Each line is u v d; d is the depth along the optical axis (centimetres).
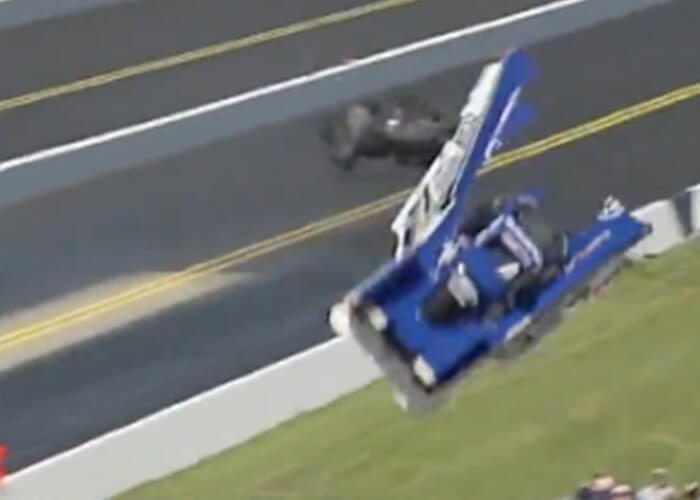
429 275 3978
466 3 14838
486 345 3978
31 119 12625
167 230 10962
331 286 10300
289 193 11444
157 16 14550
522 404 8162
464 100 12825
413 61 13075
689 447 7662
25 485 7931
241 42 14062
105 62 13650
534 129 12412
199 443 8325
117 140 11625
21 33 14150
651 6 14600
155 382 9281
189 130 11956
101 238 10838
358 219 11131
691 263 10119
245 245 10800
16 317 9962
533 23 13850
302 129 12269
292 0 14938
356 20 14525
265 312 10012
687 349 8775
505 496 7319
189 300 10156
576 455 7638
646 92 13125
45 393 9200
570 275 4278
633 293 9612
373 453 7900
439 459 7731
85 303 10119
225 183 11562
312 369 8650
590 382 8394
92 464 8069
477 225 4278
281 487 7725
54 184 11344
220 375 9331
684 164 12025
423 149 11550
